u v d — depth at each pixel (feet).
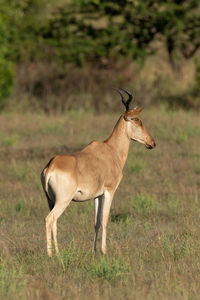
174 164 165.58
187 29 289.33
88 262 87.71
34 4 306.14
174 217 120.26
